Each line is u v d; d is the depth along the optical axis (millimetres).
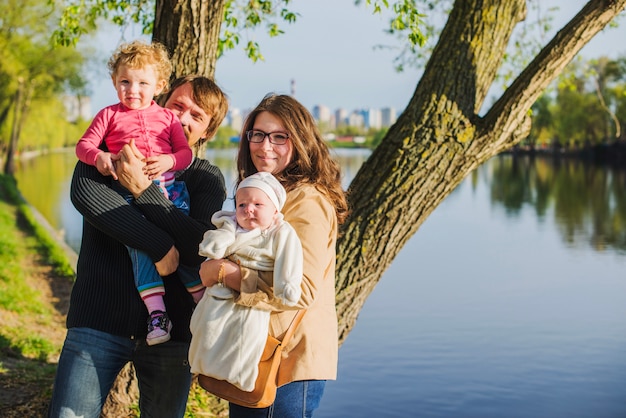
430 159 4453
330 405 8156
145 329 3021
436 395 8516
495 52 4453
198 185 3285
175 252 2998
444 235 22750
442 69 4449
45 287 10633
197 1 4367
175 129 3164
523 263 17516
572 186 45062
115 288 2996
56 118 61906
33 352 6727
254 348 2688
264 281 2695
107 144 3078
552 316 12188
